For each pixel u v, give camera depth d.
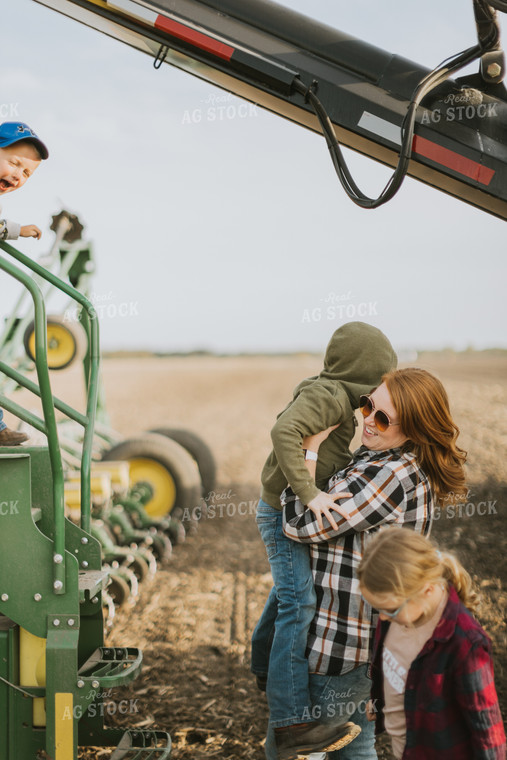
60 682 2.55
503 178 2.67
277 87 2.89
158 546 5.76
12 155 2.80
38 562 2.59
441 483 2.32
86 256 5.48
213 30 2.94
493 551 5.87
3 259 2.54
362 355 2.40
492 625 4.48
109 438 6.07
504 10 2.50
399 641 1.91
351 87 2.80
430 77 2.66
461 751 1.80
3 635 2.69
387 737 3.46
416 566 1.78
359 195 2.76
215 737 3.47
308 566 2.38
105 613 5.05
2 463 2.57
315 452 2.34
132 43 3.16
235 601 5.27
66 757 2.54
